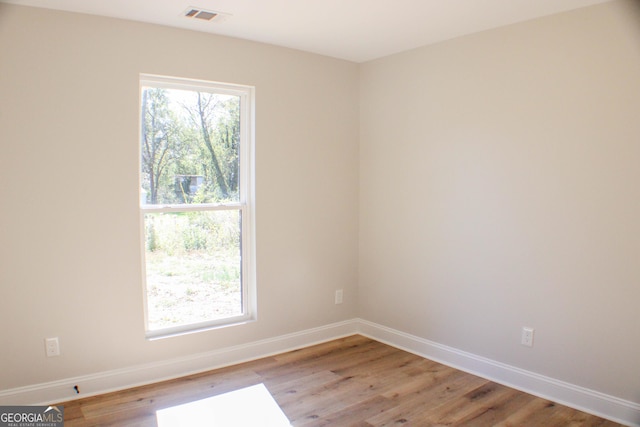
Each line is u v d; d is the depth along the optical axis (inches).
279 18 111.0
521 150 114.3
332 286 155.7
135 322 117.8
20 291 103.5
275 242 140.7
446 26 116.8
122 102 112.5
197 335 127.3
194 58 121.4
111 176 112.4
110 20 109.7
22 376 105.0
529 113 112.3
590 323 104.6
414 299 143.3
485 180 122.2
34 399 106.2
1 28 98.4
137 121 114.7
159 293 123.7
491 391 116.2
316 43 133.4
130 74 113.0
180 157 125.3
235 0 98.7
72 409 105.1
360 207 160.2
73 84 106.4
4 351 102.7
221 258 133.9
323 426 99.1
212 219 131.4
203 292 131.2
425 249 138.8
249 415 103.6
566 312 108.3
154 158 121.0
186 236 127.2
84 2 99.4
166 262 124.3
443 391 116.3
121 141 113.0
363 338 157.9
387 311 152.6
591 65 101.6
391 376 125.6
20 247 103.0
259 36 126.6
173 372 123.8
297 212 144.8
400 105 143.8
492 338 123.0
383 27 117.4
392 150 147.3
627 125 97.2
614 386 101.7
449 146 130.3
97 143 110.1
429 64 134.3
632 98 96.3
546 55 108.6
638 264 97.2
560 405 108.6
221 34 124.5
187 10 105.0
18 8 99.9
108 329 114.3
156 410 105.2
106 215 112.3
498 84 118.0
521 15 108.0
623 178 98.3
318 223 150.2
